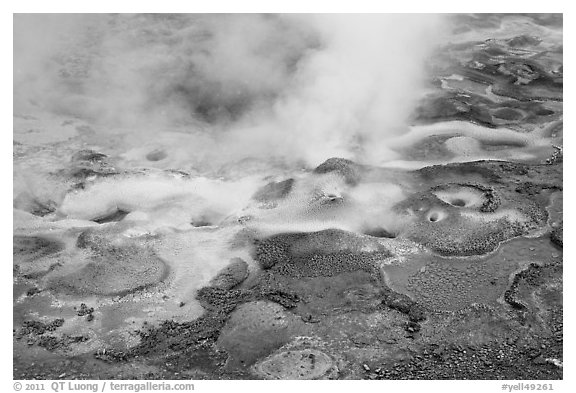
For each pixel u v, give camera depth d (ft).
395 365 31.01
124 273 36.52
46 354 32.12
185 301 34.71
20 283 36.19
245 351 31.76
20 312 34.40
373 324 32.94
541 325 33.19
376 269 36.40
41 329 33.40
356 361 31.12
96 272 36.65
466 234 38.75
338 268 36.37
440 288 35.29
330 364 30.91
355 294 34.65
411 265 36.81
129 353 32.01
